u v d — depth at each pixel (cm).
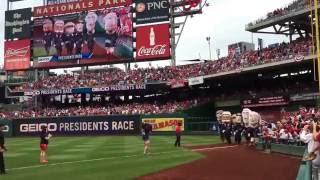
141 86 6688
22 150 3531
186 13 6519
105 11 6875
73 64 7025
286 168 2127
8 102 9669
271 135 3072
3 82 9569
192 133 5744
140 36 6675
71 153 3125
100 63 6894
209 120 6188
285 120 3425
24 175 1967
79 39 6994
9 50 7425
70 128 6369
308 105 5200
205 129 5681
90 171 2062
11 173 2052
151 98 7244
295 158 2602
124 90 6944
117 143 4147
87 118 6297
